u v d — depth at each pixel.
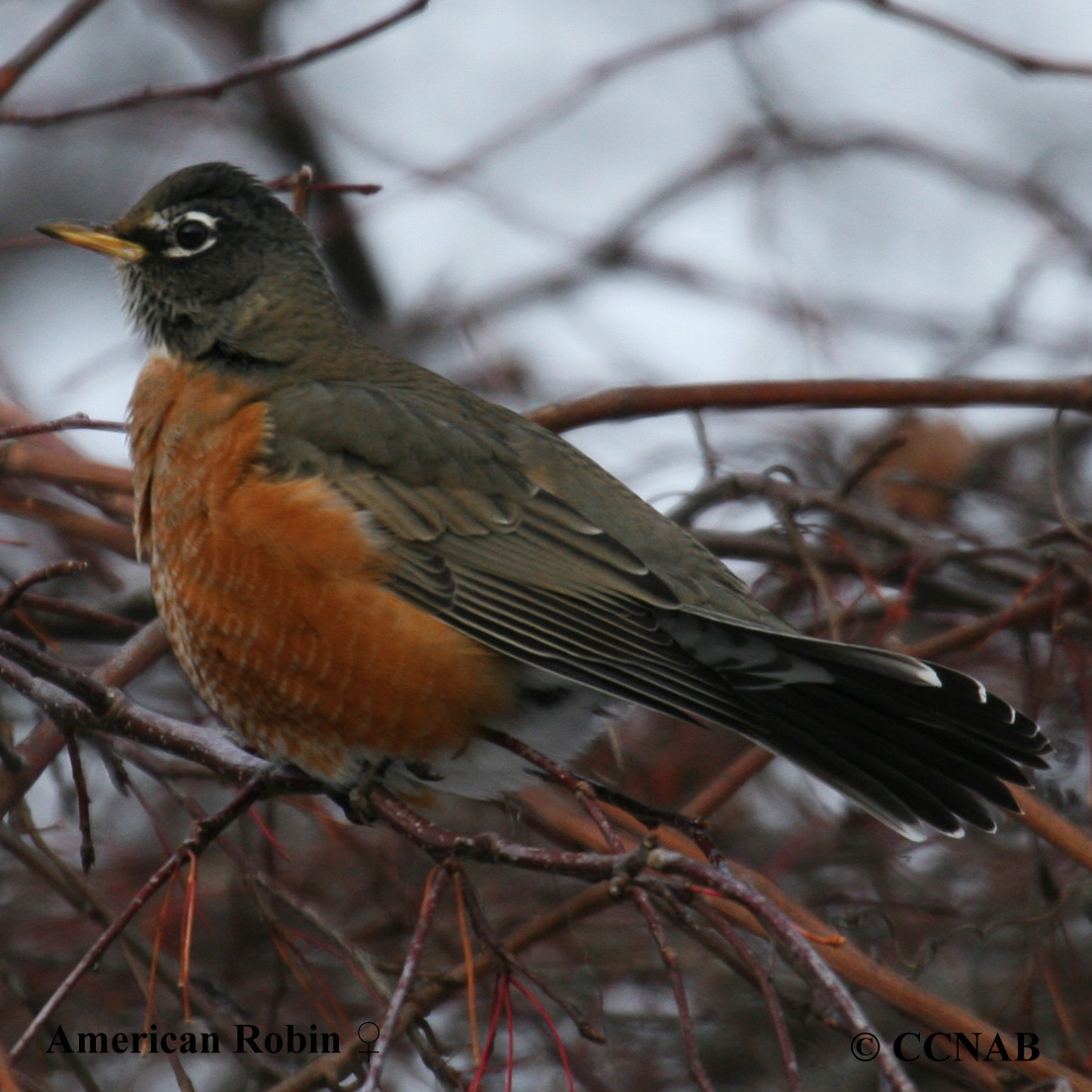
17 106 14.16
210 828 6.46
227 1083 9.50
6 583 10.62
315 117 14.16
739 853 11.02
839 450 12.70
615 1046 10.04
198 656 7.91
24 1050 5.69
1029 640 9.68
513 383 13.30
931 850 10.50
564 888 10.32
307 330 9.20
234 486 7.87
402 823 6.06
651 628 7.67
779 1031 5.25
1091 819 10.18
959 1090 9.57
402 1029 7.50
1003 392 9.25
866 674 7.25
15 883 9.96
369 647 7.57
